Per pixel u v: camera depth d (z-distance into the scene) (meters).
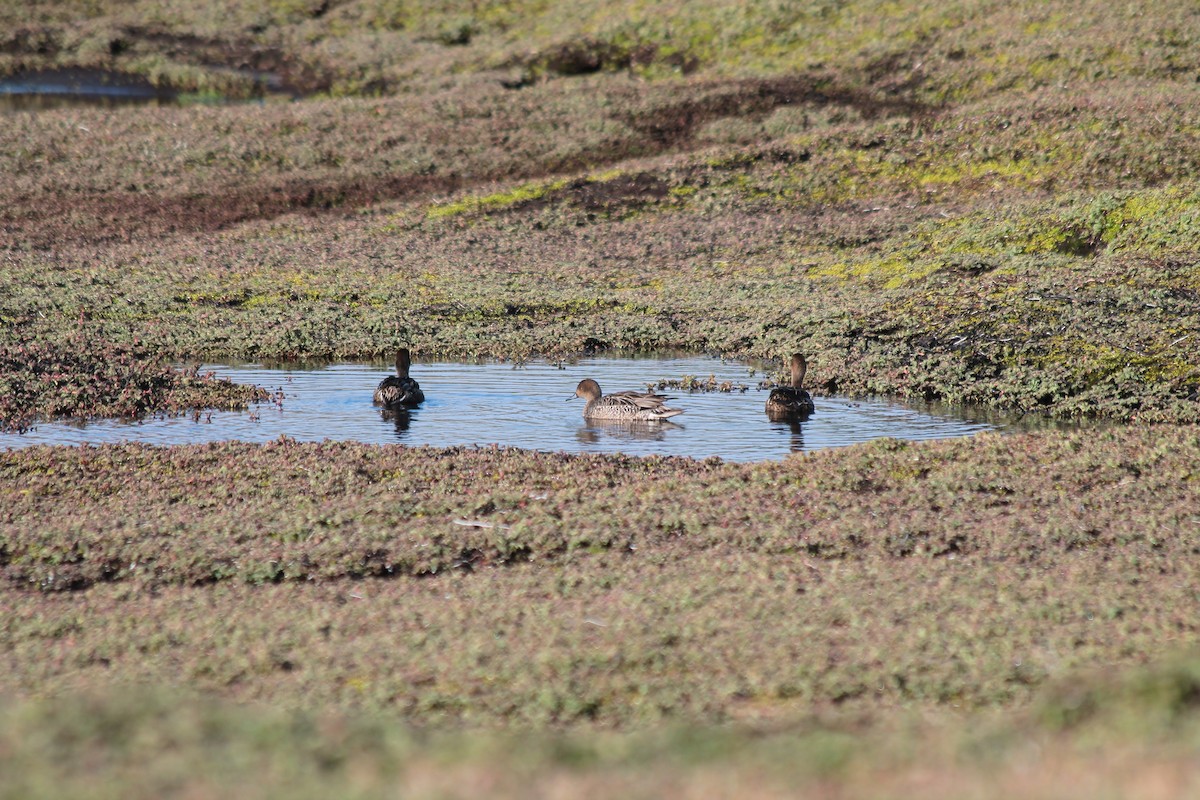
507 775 17.05
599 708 21.78
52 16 151.00
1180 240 69.06
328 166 99.81
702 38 126.19
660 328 65.88
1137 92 95.00
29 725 18.89
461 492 35.81
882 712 21.28
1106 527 31.84
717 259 80.19
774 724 20.31
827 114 103.88
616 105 109.81
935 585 27.72
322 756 17.78
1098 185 83.25
